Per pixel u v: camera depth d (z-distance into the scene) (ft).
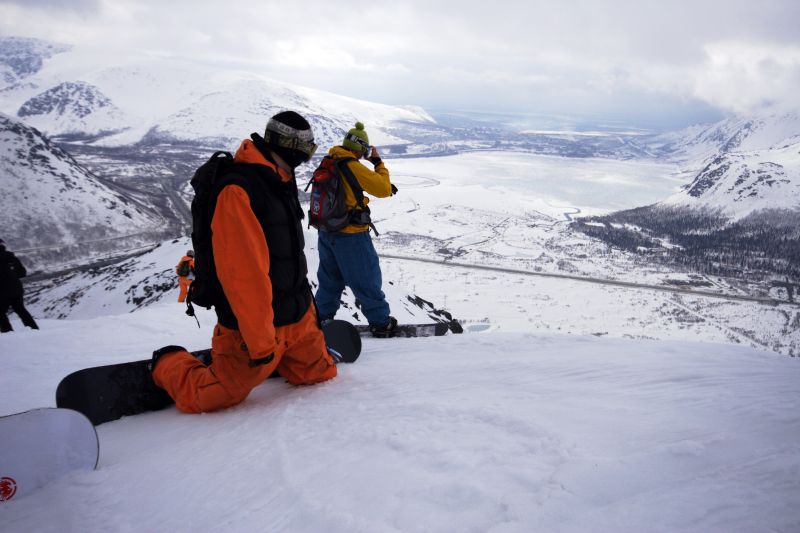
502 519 4.08
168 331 20.86
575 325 349.82
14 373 14.74
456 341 14.34
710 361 9.44
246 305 8.40
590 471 4.58
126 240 515.91
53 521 5.70
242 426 8.38
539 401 7.35
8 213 514.68
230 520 5.08
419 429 6.65
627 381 8.18
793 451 4.51
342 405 8.64
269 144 8.92
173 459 7.26
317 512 4.79
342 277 16.76
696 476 4.31
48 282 364.99
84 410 9.46
